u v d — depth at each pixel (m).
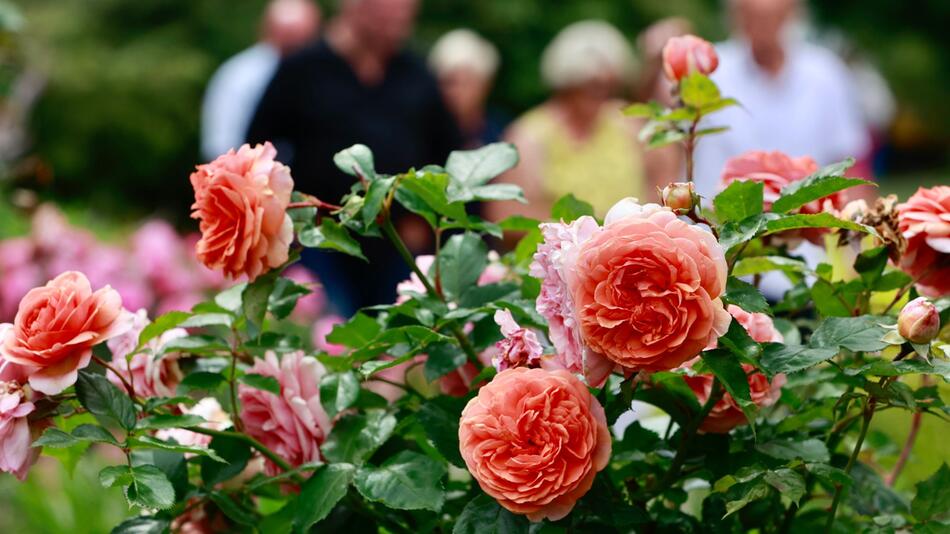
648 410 2.05
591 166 5.54
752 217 1.42
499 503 1.40
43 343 1.51
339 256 5.38
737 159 1.76
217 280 5.31
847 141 4.89
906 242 1.61
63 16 16.38
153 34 16.72
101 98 15.48
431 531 1.67
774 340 1.61
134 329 1.70
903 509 1.72
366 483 1.51
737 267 1.63
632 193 5.61
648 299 1.27
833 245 2.00
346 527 1.71
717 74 4.78
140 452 1.69
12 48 5.14
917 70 19.19
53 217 4.86
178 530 1.81
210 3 16.92
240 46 16.89
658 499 1.71
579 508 1.45
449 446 1.52
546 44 17.11
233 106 7.44
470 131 7.22
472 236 1.78
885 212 1.62
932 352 1.45
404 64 5.38
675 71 1.84
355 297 5.43
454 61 7.07
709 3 18.22
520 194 1.66
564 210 1.75
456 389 1.75
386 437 1.59
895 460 2.09
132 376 1.72
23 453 1.52
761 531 1.75
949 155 20.22
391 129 5.31
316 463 1.58
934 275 1.65
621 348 1.28
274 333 1.70
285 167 1.54
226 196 1.51
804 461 1.51
